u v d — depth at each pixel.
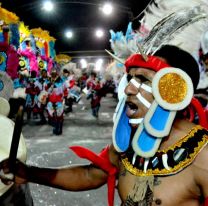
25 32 15.77
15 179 1.40
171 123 1.12
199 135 1.15
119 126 1.28
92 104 12.65
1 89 1.69
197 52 1.24
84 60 34.34
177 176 1.14
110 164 1.43
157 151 1.18
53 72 8.98
